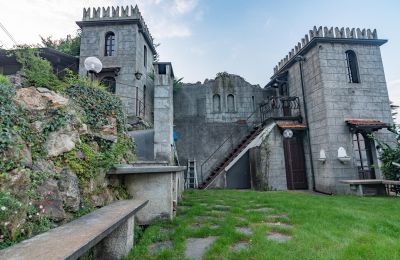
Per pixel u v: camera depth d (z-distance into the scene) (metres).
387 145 10.25
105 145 5.17
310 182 12.19
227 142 15.52
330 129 11.10
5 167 2.69
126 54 13.59
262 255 3.24
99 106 5.80
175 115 15.98
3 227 2.34
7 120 3.11
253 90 16.44
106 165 4.50
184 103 16.19
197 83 16.59
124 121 6.82
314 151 12.03
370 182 9.47
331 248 3.46
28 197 2.79
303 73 13.09
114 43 13.98
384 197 8.88
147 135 8.29
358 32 12.14
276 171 11.92
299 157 12.73
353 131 10.99
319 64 11.65
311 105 12.33
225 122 15.86
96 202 4.03
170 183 5.30
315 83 12.01
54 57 12.79
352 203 7.15
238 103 16.17
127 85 13.23
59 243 2.07
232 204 7.16
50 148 3.63
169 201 5.22
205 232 4.34
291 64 14.29
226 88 16.34
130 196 5.15
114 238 3.42
